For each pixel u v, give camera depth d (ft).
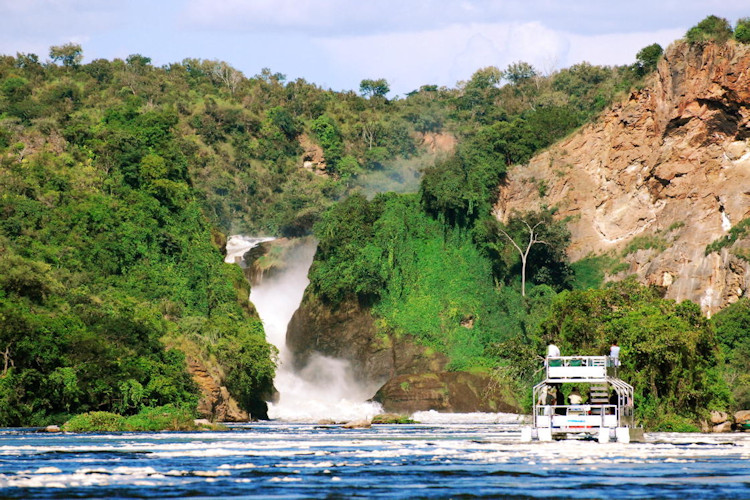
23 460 301.84
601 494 214.28
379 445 372.58
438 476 247.70
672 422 558.15
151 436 490.08
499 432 531.91
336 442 400.26
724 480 238.48
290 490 221.05
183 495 212.64
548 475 249.55
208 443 397.39
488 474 252.01
